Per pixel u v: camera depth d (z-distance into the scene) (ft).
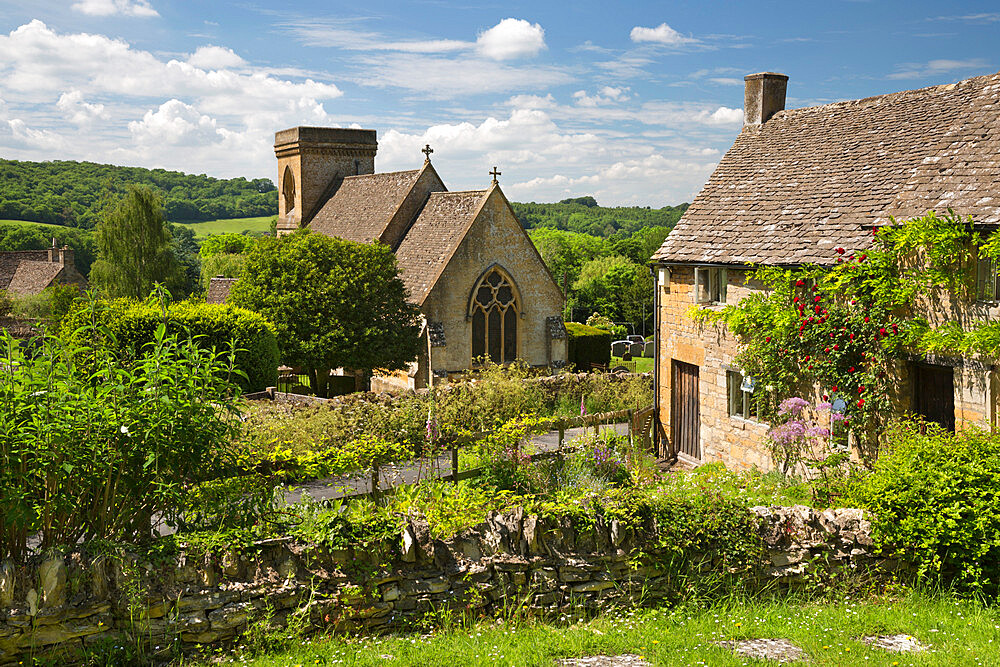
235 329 97.76
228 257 298.56
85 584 25.04
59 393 24.86
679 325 66.59
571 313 274.57
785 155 67.51
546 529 30.22
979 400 43.80
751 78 75.05
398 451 49.67
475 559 29.53
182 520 28.19
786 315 53.36
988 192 46.93
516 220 142.92
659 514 31.86
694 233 65.92
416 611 28.40
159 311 93.61
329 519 28.73
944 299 46.06
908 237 46.44
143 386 26.45
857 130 64.03
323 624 27.14
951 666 24.53
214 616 25.93
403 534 28.73
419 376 135.95
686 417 67.26
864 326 49.29
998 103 54.34
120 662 24.67
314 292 110.52
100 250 236.84
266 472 42.86
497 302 143.13
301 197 184.65
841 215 55.77
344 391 130.11
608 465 49.73
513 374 98.17
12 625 23.94
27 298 168.96
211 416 27.27
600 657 25.84
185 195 648.79
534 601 29.60
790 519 33.12
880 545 33.06
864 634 28.04
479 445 52.54
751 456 59.06
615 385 97.09
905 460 34.91
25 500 24.12
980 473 33.06
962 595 32.17
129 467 25.95
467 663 24.72
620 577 30.78
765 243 58.54
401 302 119.85
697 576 31.37
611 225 625.82
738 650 26.35
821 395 53.16
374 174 170.19
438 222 146.10
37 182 542.98
